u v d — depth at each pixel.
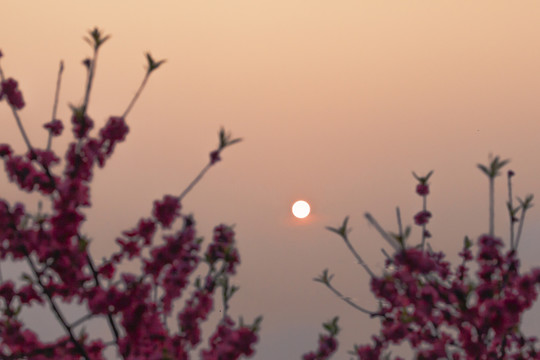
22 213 8.00
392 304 8.65
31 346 8.45
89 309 8.19
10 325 8.36
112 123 8.26
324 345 9.34
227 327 8.48
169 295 8.48
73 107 7.95
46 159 8.05
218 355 7.82
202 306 8.74
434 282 8.22
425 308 8.15
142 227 8.23
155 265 8.21
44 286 8.12
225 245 8.86
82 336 8.59
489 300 7.96
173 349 8.56
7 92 8.03
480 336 8.17
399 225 7.59
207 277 8.84
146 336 8.57
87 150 8.17
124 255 8.31
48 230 8.12
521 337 8.74
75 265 8.16
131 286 8.17
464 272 9.79
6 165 8.02
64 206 8.02
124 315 8.26
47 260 8.11
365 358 9.30
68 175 8.04
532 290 7.82
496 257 8.05
